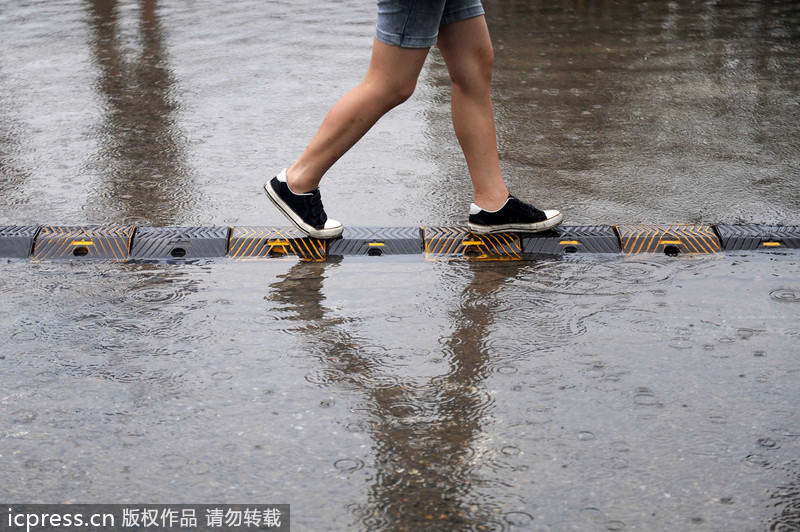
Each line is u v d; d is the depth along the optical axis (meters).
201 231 3.54
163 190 4.07
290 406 2.46
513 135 4.88
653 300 3.08
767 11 8.12
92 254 3.42
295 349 2.76
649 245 3.51
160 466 2.20
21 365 2.64
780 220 3.78
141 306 3.02
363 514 2.04
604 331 2.87
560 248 3.50
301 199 3.43
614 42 6.99
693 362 2.68
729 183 4.20
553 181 4.23
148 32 7.19
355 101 3.29
